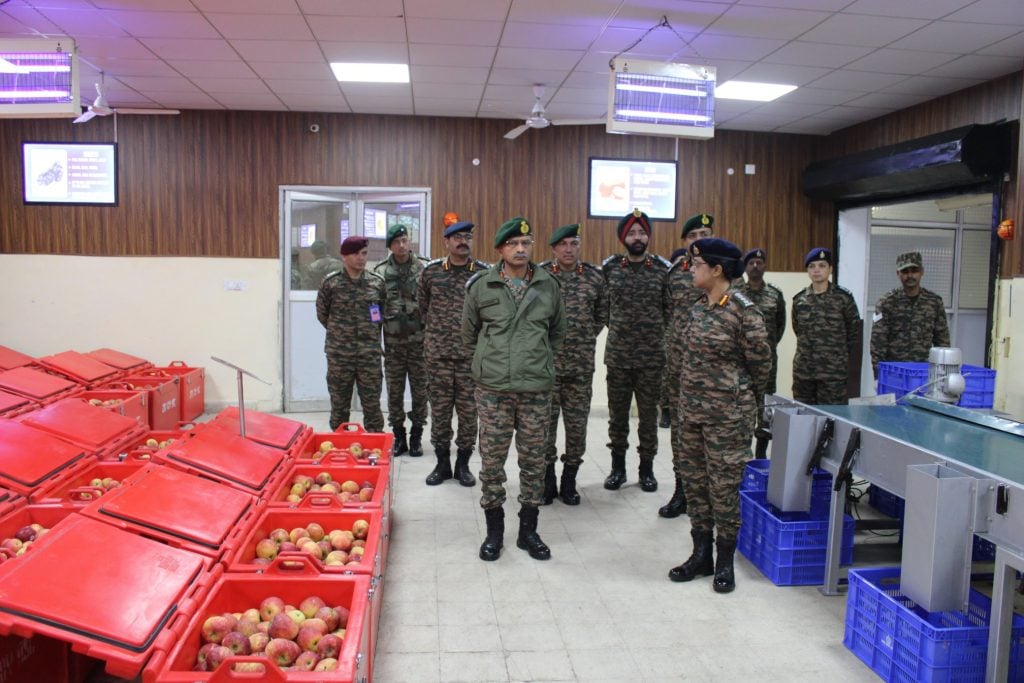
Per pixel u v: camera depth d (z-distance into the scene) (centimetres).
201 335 645
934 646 211
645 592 293
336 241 655
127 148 628
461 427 430
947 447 239
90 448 301
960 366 329
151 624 170
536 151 658
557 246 379
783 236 691
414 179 649
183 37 438
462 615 270
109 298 635
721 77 512
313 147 639
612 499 412
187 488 247
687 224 390
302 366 659
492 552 320
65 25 418
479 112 629
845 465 277
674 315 376
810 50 452
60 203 624
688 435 298
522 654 244
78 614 164
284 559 212
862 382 705
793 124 648
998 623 203
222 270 643
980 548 323
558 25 414
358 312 448
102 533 200
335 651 181
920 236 696
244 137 634
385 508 300
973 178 507
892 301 477
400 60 481
